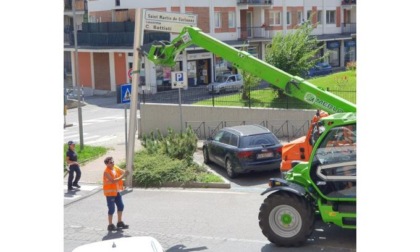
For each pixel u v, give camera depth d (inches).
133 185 624.1
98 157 793.6
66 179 674.8
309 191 388.2
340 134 374.3
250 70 465.4
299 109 832.9
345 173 371.9
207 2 1711.4
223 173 670.5
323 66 1759.4
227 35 1795.0
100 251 257.4
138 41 610.5
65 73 1931.6
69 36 1886.1
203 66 1724.9
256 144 628.1
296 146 549.0
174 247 402.6
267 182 614.5
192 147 686.5
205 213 491.8
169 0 1622.8
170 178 614.5
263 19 1931.6
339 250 370.3
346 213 370.9
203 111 902.4
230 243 403.5
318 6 2130.9
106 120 1232.2
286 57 1062.4
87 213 514.0
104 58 1750.7
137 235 437.4
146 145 729.6
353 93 941.2
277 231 383.2
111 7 1749.5
